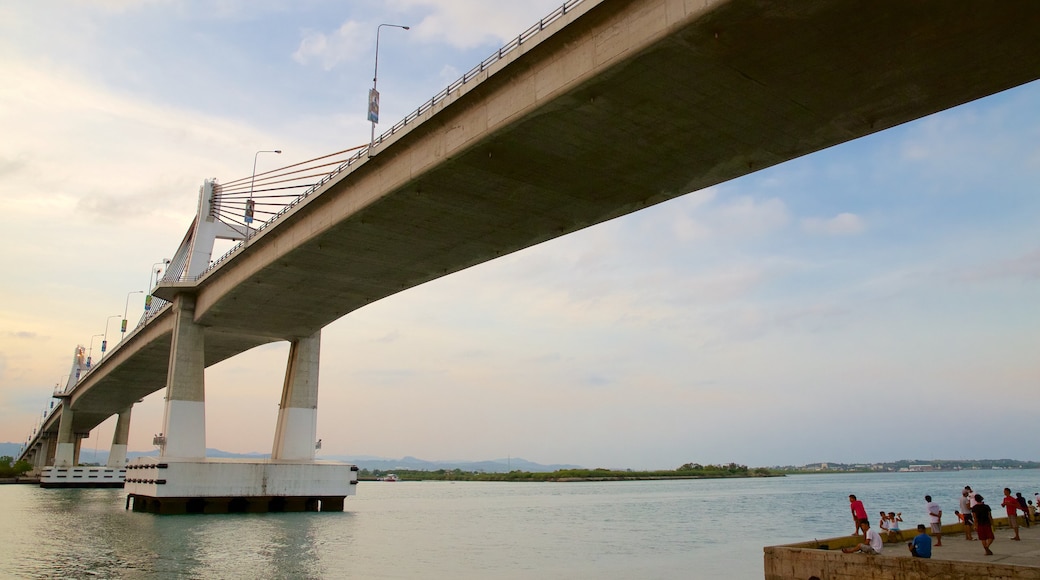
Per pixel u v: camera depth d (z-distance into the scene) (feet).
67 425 396.57
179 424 186.80
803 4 67.26
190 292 193.36
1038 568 51.60
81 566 95.45
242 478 183.83
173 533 137.90
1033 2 66.39
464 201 114.62
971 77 79.61
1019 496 97.71
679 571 102.73
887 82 80.53
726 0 67.21
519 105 88.58
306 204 130.52
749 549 133.39
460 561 112.78
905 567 58.90
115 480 397.39
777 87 81.41
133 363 271.69
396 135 106.93
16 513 191.42
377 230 128.47
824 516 232.53
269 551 114.52
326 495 195.83
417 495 460.14
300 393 204.23
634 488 595.47
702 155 97.81
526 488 635.25
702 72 78.59
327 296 171.73
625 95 83.25
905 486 563.89
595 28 79.97
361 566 102.63
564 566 107.76
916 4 67.10
